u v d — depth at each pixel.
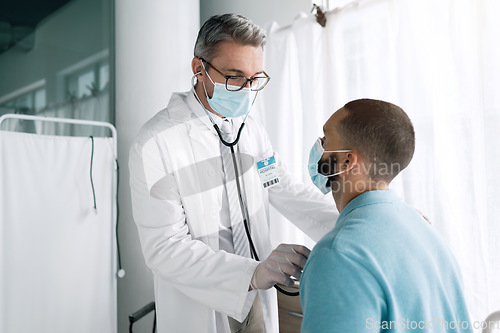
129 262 2.17
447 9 1.52
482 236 1.43
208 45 1.09
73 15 2.07
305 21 1.92
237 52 1.07
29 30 1.90
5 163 1.62
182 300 1.14
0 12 1.80
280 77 2.06
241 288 0.95
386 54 1.69
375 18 1.72
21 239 1.66
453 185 1.50
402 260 0.62
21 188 1.66
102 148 1.92
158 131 1.16
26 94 1.88
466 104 1.46
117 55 2.23
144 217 1.10
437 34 1.55
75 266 1.81
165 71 2.14
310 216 1.27
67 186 1.80
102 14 2.20
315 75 1.91
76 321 1.80
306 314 0.58
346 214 0.70
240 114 1.17
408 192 1.60
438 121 1.54
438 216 1.52
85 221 1.85
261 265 0.93
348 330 0.54
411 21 1.61
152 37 2.13
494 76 1.37
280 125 2.07
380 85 1.71
